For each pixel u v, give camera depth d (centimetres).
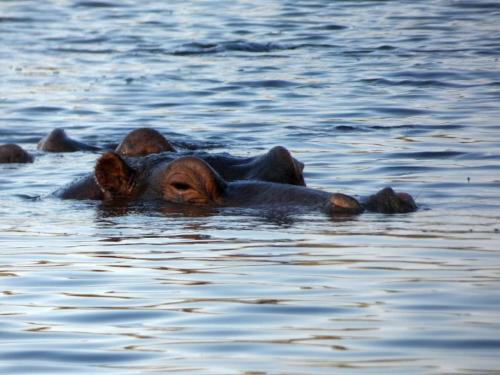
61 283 3594
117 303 3356
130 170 4875
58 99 8331
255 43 10675
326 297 3325
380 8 12712
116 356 2900
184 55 10331
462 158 5922
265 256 3822
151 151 5056
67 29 11994
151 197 4772
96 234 4272
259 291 3416
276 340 2970
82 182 5081
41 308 3338
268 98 8181
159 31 11744
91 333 3095
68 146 6494
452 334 2948
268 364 2789
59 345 2998
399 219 4331
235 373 2734
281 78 8981
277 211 4466
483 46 10138
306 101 8019
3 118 7662
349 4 13125
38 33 11781
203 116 7556
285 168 4762
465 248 3838
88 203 4875
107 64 9925
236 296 3375
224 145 6456
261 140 6631
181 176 4688
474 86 8331
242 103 8012
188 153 4928
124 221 4472
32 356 2920
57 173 5794
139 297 3403
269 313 3200
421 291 3344
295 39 10950
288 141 6588
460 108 7512
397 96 8062
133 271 3703
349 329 3028
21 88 8819
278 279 3541
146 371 2780
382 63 9488
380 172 5603
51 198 5034
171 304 3325
